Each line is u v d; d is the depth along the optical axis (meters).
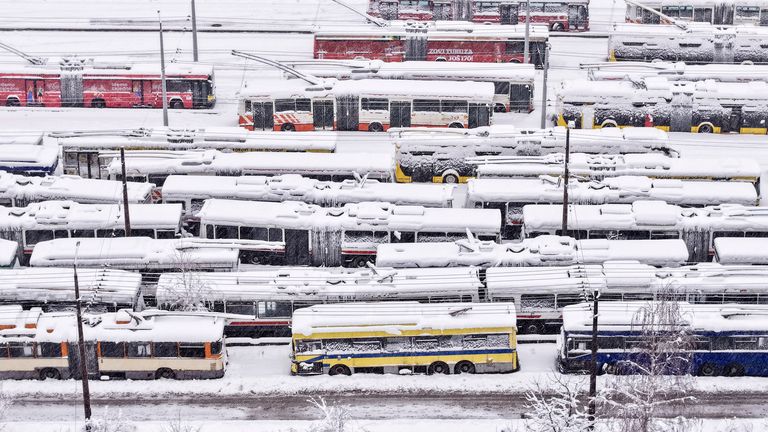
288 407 114.81
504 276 129.12
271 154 159.62
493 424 108.44
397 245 137.00
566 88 184.25
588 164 154.75
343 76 189.75
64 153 163.38
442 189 150.50
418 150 164.50
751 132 183.62
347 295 127.12
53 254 135.00
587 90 183.88
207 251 136.75
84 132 165.62
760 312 120.50
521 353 125.56
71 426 109.44
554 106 196.25
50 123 187.00
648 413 97.00
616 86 184.38
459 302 126.56
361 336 119.94
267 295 127.38
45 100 194.62
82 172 163.88
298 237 143.38
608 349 119.19
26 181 151.12
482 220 141.62
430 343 120.19
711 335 119.06
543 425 98.88
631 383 103.50
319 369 120.62
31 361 120.12
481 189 149.50
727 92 182.38
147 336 119.31
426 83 183.62
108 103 194.88
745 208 142.50
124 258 134.88
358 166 156.88
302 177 152.38
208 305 127.88
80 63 194.50
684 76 190.25
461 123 182.50
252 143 163.25
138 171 156.88
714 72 190.50
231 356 125.69
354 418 112.06
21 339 119.44
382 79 187.75
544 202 148.50
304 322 120.25
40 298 127.75
